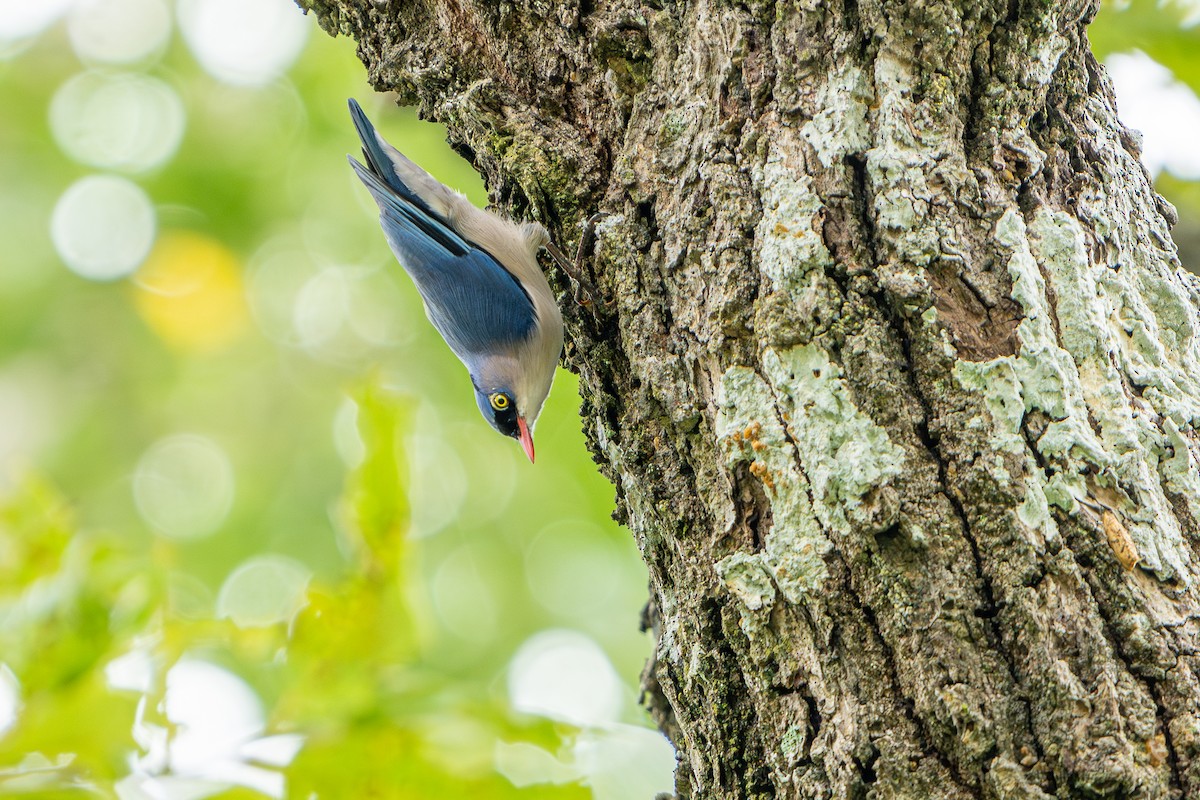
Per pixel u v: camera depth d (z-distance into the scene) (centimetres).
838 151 669
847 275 651
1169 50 1142
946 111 679
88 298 1630
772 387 654
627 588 1559
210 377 1658
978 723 571
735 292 676
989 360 627
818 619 618
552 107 829
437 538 1559
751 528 661
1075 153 709
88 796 733
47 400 1597
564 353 973
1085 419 618
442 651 1488
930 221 651
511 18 833
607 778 884
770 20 718
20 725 771
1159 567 589
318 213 1647
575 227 796
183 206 1617
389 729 805
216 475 1612
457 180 1513
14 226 1586
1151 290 690
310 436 1623
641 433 730
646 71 789
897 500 609
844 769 598
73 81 1619
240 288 1645
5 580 836
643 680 938
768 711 642
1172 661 571
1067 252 657
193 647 838
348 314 1666
